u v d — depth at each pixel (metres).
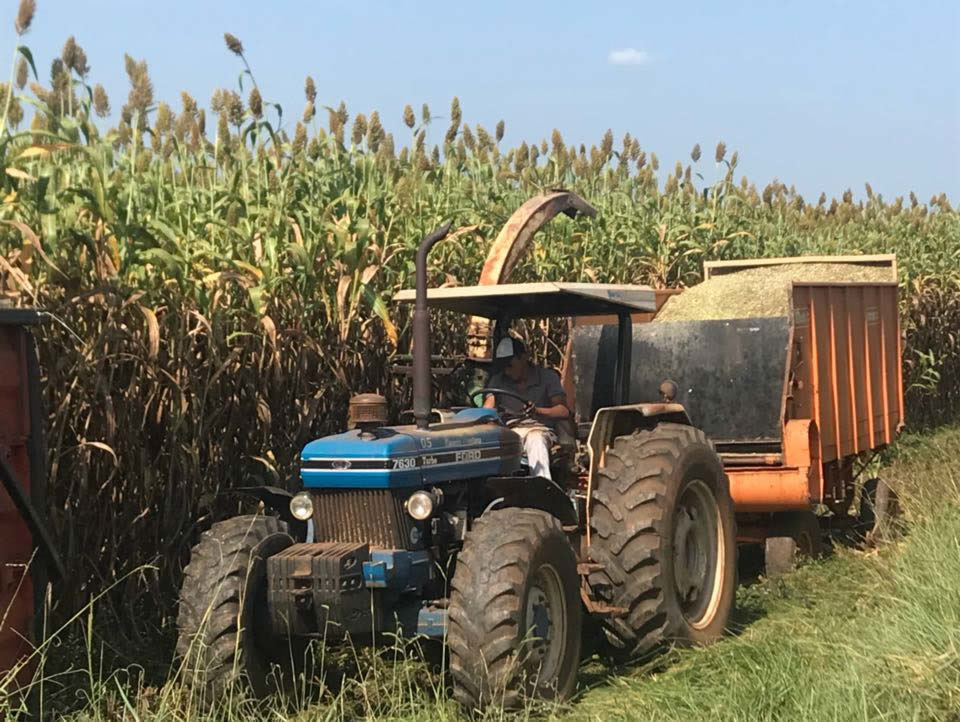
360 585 5.29
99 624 6.43
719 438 8.52
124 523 6.69
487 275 8.13
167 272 6.82
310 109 9.16
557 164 13.02
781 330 8.38
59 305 6.32
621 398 7.00
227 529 5.48
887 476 11.62
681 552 6.51
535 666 5.23
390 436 5.57
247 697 5.30
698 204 15.48
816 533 8.42
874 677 4.91
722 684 5.31
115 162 7.21
